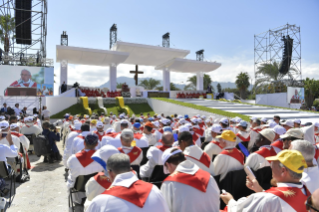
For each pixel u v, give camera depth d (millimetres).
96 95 28562
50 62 21391
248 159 4129
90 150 4078
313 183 2811
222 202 3686
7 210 4500
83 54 29141
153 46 32312
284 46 25844
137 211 1900
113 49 32812
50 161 8148
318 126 6871
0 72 19266
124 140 4125
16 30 21266
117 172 2172
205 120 11977
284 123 6715
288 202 2043
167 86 37969
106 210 1881
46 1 21984
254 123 7172
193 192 2387
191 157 3584
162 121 8336
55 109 24703
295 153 2195
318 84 33031
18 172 6656
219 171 3797
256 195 2178
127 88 31500
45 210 4508
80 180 3963
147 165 4332
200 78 39500
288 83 26578
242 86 49688
